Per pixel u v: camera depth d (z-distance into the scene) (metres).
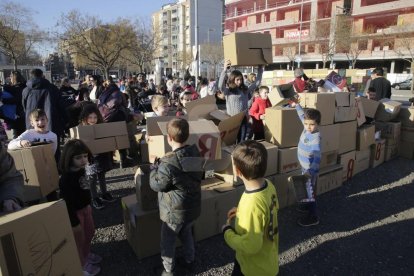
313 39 44.88
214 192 3.62
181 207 2.68
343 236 3.63
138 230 3.13
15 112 6.60
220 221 3.62
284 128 4.23
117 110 5.82
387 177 5.50
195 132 3.30
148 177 3.08
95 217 4.11
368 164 5.93
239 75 5.06
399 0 39.00
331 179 4.87
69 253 1.81
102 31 29.39
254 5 58.84
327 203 4.49
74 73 71.94
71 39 28.80
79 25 28.67
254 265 2.06
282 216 4.11
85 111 4.62
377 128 6.55
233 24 64.56
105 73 30.38
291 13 52.59
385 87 7.32
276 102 4.89
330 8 47.12
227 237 2.06
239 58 5.02
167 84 15.91
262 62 5.27
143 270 3.05
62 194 2.76
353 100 5.20
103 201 4.52
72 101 9.55
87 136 4.32
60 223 1.76
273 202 2.08
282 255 3.28
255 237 1.93
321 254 3.30
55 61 72.06
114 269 3.06
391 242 3.53
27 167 3.05
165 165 2.59
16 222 1.50
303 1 49.56
